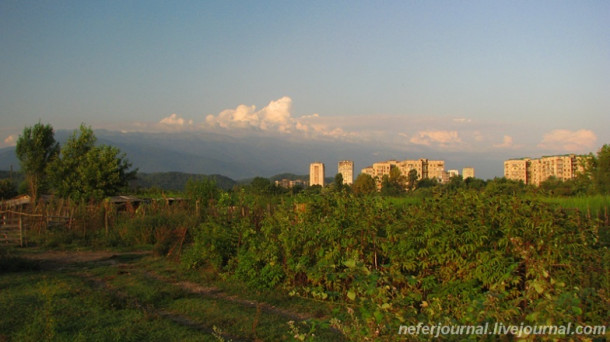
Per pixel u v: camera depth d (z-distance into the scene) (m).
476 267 7.74
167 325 8.00
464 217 8.23
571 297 3.94
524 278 7.36
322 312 8.77
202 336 7.42
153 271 13.32
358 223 9.42
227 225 12.97
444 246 8.14
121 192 40.59
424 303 5.14
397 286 8.37
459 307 5.77
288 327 7.89
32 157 47.53
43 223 20.81
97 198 36.28
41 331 7.55
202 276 12.26
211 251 12.38
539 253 7.48
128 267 14.00
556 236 7.41
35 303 9.30
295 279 10.40
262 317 8.50
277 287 10.46
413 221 8.73
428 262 8.34
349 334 4.62
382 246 8.89
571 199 25.08
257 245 11.18
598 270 6.91
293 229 10.40
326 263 8.92
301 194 11.48
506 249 7.68
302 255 10.06
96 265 14.48
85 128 42.16
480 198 8.39
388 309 4.50
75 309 8.87
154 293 10.20
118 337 7.27
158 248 15.80
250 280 10.68
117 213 23.80
